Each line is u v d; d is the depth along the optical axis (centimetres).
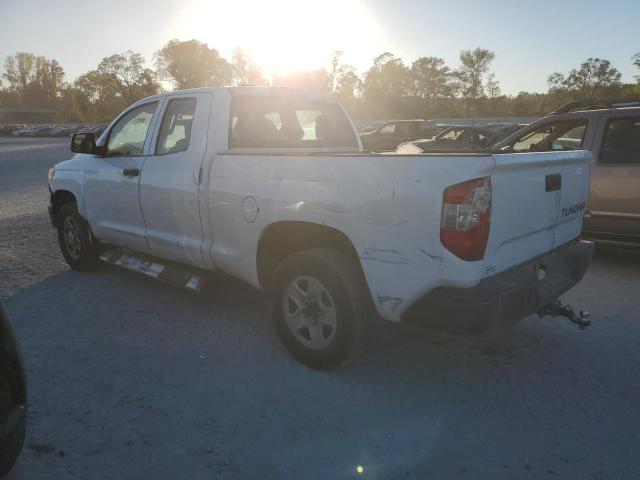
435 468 267
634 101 615
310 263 349
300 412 317
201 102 440
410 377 361
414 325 313
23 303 496
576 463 271
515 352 399
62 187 584
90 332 430
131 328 439
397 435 295
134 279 571
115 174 505
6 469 229
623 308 487
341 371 368
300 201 347
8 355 227
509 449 283
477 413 317
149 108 497
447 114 9838
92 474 261
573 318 375
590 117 609
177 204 440
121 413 313
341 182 326
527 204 320
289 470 265
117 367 370
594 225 604
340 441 289
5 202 1138
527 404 328
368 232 317
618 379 358
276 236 389
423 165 294
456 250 285
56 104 13012
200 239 433
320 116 509
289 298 374
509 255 314
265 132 455
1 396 224
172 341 414
